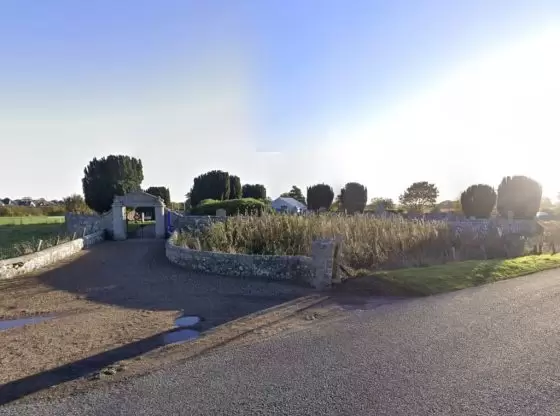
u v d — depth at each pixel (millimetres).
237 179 42594
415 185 58250
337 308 8148
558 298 8664
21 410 4238
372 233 14266
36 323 7672
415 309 7934
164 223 26078
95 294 10102
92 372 5250
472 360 5227
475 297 8859
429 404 4082
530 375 4750
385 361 5250
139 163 39000
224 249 14570
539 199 29547
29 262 13703
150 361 5508
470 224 20062
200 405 4188
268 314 7840
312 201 38281
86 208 42750
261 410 4039
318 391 4426
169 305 8820
